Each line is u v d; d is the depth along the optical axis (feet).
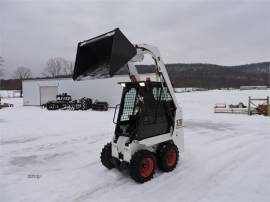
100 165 17.46
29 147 23.21
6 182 14.65
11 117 48.21
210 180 14.33
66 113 55.21
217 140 24.91
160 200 12.02
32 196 12.74
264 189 13.05
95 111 59.00
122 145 14.64
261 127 32.60
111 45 13.47
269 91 145.89
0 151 21.81
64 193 13.01
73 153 20.95
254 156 19.10
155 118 15.19
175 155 16.10
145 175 14.15
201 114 48.24
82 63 15.55
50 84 78.69
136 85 15.30
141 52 14.99
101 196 12.55
